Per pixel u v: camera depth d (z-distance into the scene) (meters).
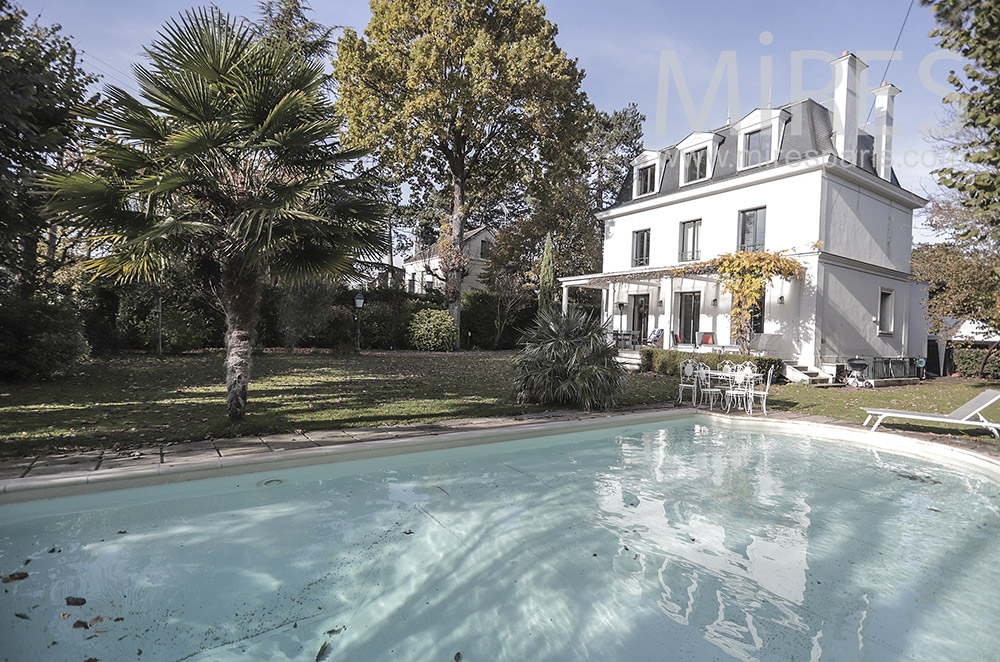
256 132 5.46
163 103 5.43
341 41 20.41
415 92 19.97
